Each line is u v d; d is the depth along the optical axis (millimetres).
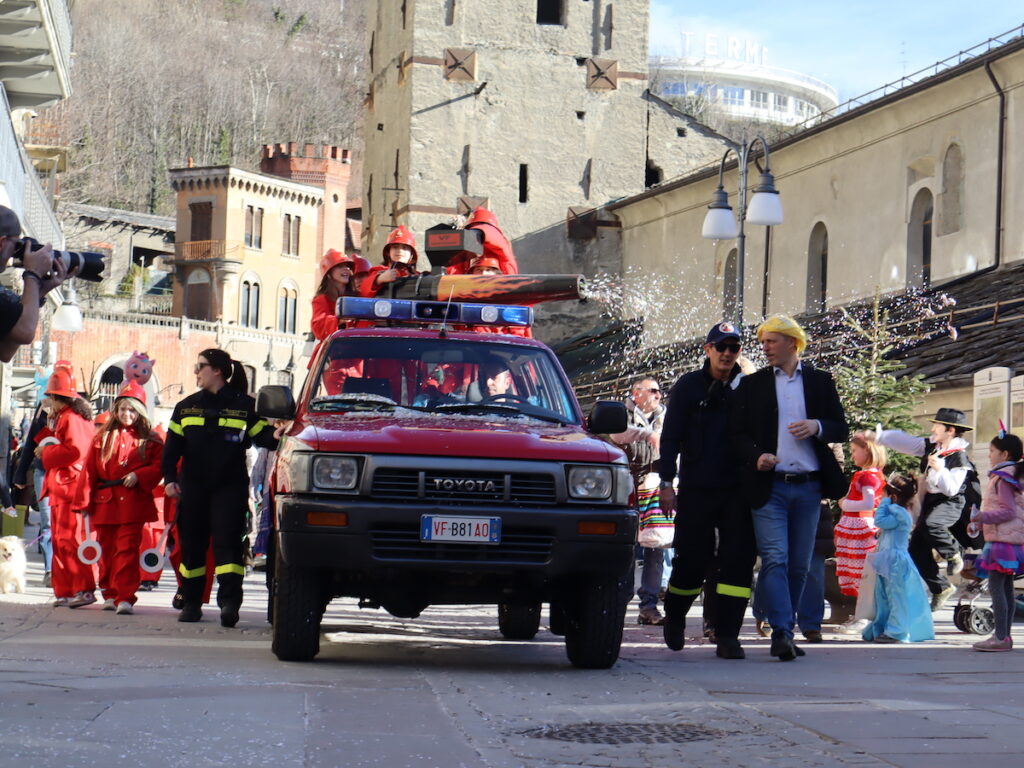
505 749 6277
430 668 9758
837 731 6863
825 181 43000
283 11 181375
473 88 54719
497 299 13344
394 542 9422
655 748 6379
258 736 6332
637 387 15305
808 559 11352
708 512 11336
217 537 13219
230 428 13352
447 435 9703
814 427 11008
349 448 9516
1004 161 34812
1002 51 33750
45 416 16766
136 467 14289
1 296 6660
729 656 11109
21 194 32062
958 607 14375
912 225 38781
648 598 15039
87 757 5711
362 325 12156
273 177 112125
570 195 55469
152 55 162500
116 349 99938
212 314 109562
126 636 11609
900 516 13430
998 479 12328
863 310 36312
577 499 9617
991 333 28422
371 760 5887
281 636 9773
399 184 55469
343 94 179500
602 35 56094
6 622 12594
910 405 21094
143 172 155125
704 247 49656
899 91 38125
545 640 12969
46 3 31516
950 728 6953
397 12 56625
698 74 146750
